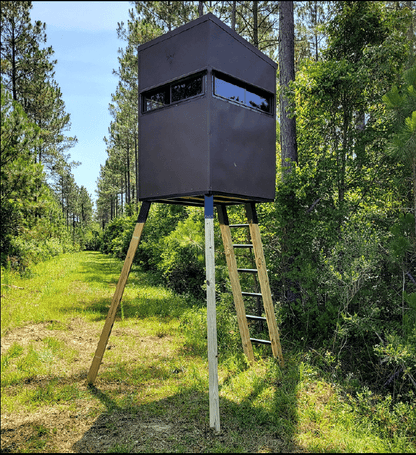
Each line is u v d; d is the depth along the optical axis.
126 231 23.73
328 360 4.65
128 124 26.97
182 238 8.43
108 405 3.83
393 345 4.12
